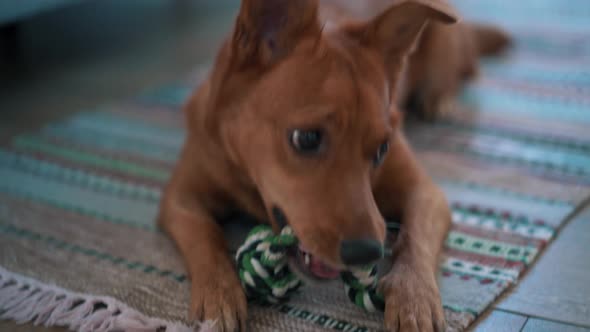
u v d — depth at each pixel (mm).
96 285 1058
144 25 2010
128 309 1018
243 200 1116
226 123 1053
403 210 1104
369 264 964
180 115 1415
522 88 1464
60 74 1646
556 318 1008
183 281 1060
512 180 1218
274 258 997
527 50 1680
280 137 1001
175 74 1619
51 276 1070
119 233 1140
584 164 1247
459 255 1085
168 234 1121
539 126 1345
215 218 1155
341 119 989
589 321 1004
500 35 1666
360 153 999
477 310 1012
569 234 1119
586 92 1436
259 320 1010
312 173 989
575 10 1966
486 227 1129
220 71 1056
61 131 1369
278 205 1013
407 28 1054
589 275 1057
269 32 1022
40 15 2070
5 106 1458
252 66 1031
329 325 1002
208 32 1934
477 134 1334
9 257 1099
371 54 1040
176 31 1950
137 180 1246
